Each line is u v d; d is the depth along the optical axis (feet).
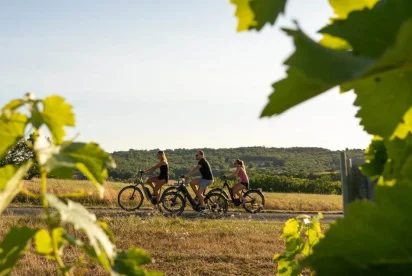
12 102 1.81
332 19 1.62
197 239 34.19
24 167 1.66
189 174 47.50
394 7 1.43
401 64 1.08
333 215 60.29
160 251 29.37
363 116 1.85
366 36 1.46
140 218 42.47
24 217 34.01
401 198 1.39
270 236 36.35
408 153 1.88
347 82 1.08
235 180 90.89
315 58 1.11
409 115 1.82
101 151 1.89
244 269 25.07
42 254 1.98
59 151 1.84
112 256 1.93
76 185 53.52
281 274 6.16
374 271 1.43
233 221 44.78
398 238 1.40
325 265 1.46
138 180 48.91
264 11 1.37
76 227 1.67
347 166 8.53
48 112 1.86
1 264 1.94
